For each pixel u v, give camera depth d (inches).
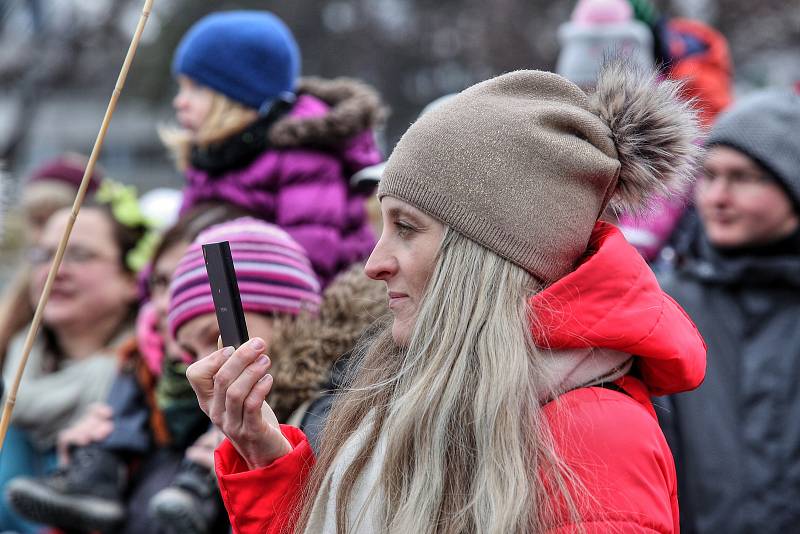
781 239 196.9
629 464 102.0
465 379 105.3
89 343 225.9
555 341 106.0
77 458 181.2
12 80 942.4
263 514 111.6
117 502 179.6
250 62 210.2
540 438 102.7
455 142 108.7
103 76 1252.5
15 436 222.4
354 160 210.8
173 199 272.7
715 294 196.9
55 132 1289.4
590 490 100.3
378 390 112.5
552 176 108.3
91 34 989.8
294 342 138.9
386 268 111.6
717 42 315.9
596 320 105.3
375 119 214.4
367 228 214.2
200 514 155.3
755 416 186.4
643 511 100.3
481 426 102.7
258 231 150.3
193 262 149.0
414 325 110.3
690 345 109.7
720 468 183.8
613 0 285.4
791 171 195.2
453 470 103.9
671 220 212.4
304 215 200.5
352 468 109.0
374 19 1380.4
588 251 114.0
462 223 107.7
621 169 114.6
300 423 134.8
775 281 192.2
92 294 223.3
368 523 105.5
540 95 113.6
